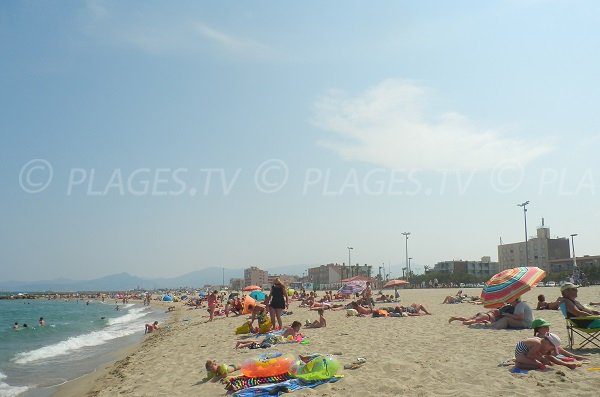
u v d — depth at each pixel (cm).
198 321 2778
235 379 830
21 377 1463
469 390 648
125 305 9606
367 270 15212
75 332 3266
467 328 1387
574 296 902
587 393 591
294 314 2356
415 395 651
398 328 1516
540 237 12556
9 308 8694
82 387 1195
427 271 14088
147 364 1304
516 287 1312
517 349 762
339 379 789
